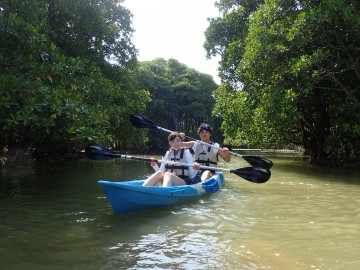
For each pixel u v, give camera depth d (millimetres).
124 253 3396
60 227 4309
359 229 4316
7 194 6457
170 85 39344
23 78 7078
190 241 3781
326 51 10203
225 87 15969
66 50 12469
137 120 7926
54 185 7605
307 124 14805
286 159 18578
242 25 16500
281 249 3537
